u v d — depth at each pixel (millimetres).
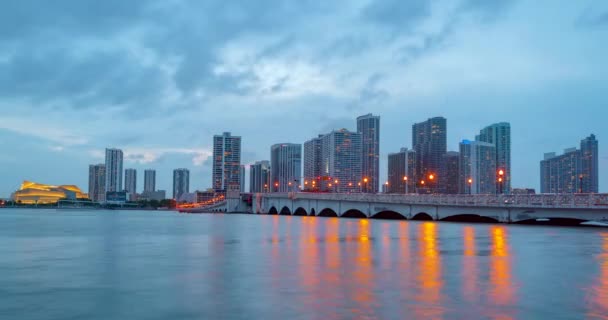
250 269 29984
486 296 21938
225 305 20594
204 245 46906
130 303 21031
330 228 77562
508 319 18266
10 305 20719
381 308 19891
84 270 30031
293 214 177125
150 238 57062
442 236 56531
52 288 24281
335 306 20266
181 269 30188
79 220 134750
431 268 30078
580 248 41719
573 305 20312
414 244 46250
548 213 77750
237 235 61688
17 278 27109
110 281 25969
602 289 23422
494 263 32281
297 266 31156
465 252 38875
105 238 57594
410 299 21406
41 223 110500
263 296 22172
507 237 54438
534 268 30016
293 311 19578
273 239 53969
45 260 35156
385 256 36406
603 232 63094
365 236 57531
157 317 18891
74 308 20219
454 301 21047
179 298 21891
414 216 112625
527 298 21562
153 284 25203
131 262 33781
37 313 19484
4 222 117125
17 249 43531
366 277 26828
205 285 24734
